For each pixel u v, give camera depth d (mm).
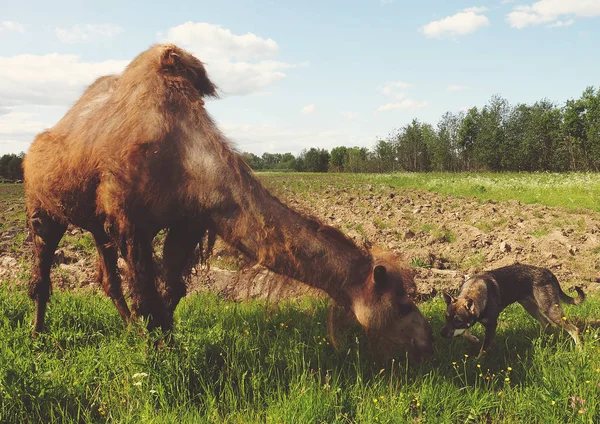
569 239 10477
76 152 4707
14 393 3629
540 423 3662
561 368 4285
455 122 74250
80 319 5445
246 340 4801
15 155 56281
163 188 4273
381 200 20438
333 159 111750
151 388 3896
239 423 3631
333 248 4188
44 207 5266
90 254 9711
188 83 4645
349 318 4367
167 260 5039
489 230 12289
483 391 4148
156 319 4555
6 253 9820
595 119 53875
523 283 5633
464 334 5391
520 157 62844
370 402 3816
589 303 6426
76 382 3998
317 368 4527
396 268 4203
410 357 4188
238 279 4629
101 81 5402
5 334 4977
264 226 4141
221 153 4266
